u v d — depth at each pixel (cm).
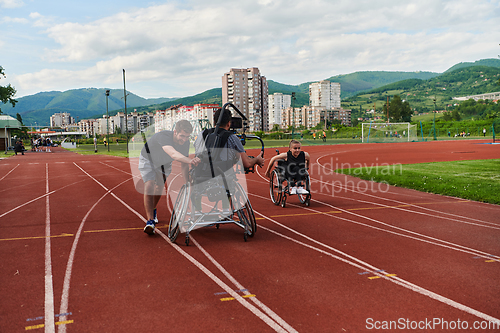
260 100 16425
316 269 392
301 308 299
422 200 835
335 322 276
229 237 526
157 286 346
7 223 618
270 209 740
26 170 1745
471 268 394
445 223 611
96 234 542
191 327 268
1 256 439
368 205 778
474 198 833
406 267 397
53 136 12938
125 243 494
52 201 845
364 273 379
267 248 470
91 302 311
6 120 4997
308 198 762
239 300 314
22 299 317
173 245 484
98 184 1168
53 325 271
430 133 7500
